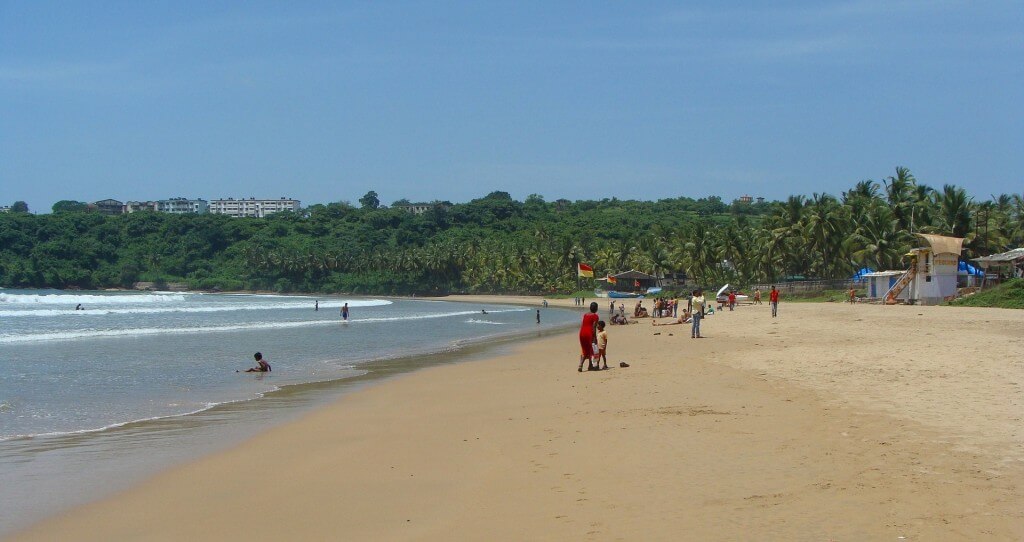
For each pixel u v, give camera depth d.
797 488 7.84
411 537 7.22
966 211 63.44
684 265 100.31
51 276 144.38
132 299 101.12
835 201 74.75
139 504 8.85
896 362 17.94
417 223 180.62
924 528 6.45
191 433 13.43
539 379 19.53
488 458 10.38
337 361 27.11
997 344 22.08
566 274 132.50
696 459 9.37
